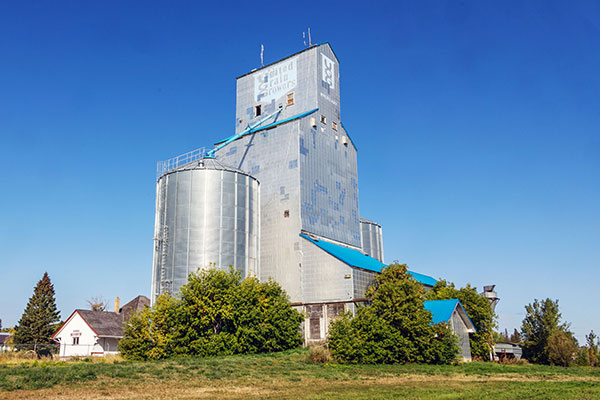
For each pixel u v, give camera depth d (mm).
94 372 32938
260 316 51344
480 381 36562
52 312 87188
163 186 63000
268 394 27969
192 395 27297
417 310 48594
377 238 94312
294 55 77438
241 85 82125
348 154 79375
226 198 61562
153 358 48500
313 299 61219
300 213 65375
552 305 84812
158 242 61094
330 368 41906
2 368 36250
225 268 59188
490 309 64188
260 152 71562
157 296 58500
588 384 35469
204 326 49656
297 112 75000
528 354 85688
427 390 30125
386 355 47062
